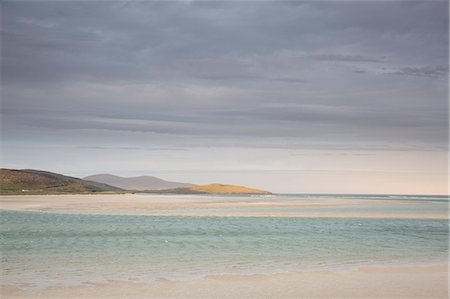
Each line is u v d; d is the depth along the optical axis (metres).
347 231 33.66
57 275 17.66
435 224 40.22
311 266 19.77
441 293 15.05
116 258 21.39
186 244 25.98
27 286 15.95
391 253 23.52
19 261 20.52
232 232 31.92
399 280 16.94
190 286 15.91
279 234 31.14
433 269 19.17
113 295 14.75
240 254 22.70
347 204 80.62
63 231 31.77
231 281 16.72
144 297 14.51
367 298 14.41
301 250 24.17
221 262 20.48
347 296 14.63
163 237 28.89
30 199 85.56
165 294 14.84
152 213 49.09
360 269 19.11
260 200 100.25
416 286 15.99
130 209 55.66
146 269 18.81
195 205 68.25
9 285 16.06
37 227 34.31
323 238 29.30
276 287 15.77
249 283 16.39
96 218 42.31
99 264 19.86
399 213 54.25
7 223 37.28
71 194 135.62
